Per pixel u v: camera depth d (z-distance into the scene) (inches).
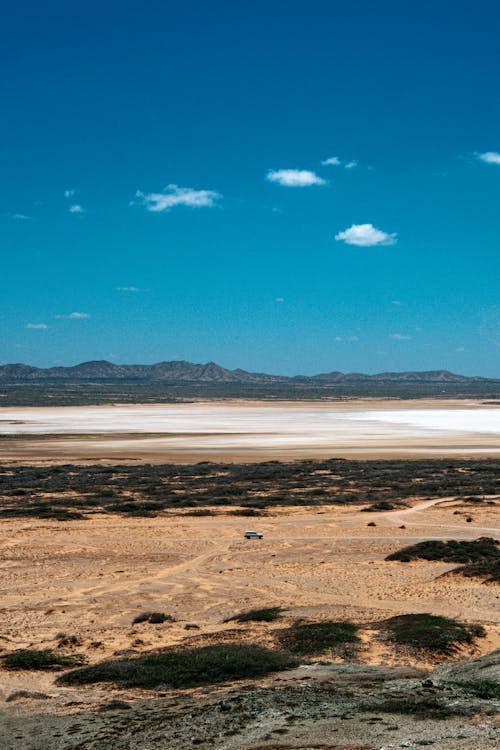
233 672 799.1
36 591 1325.0
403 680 730.2
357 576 1429.6
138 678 794.2
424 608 1166.3
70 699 733.9
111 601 1248.2
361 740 528.1
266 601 1236.5
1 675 844.6
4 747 589.3
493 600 1216.2
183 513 2209.6
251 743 537.0
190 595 1291.8
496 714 582.6
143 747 557.3
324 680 736.3
